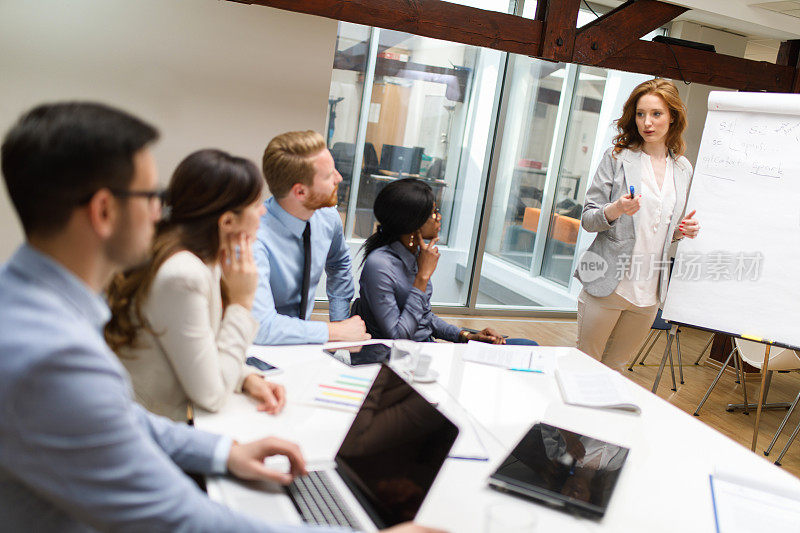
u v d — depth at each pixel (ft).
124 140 2.56
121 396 2.61
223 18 12.76
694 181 11.09
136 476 2.61
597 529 4.16
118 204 2.60
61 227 2.55
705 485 4.91
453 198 17.22
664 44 14.61
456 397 6.06
